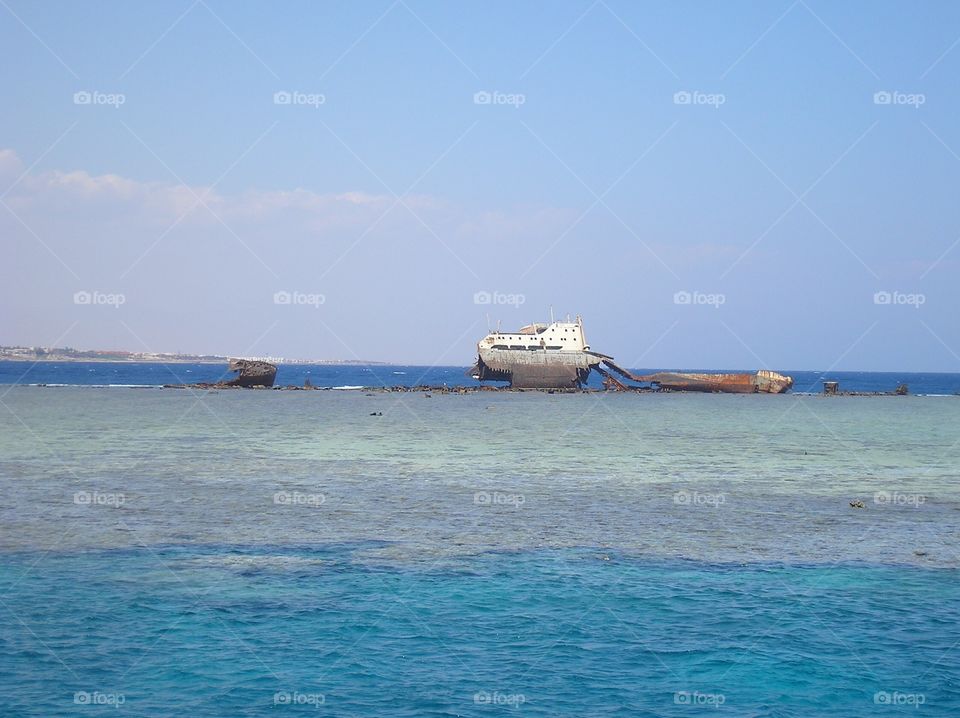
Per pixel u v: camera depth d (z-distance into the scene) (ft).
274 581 85.61
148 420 319.27
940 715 57.88
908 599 81.76
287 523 115.75
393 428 292.61
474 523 116.98
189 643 67.87
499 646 68.54
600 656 66.69
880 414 408.87
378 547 101.60
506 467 183.01
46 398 476.95
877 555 100.12
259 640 68.90
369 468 179.22
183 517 119.34
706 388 619.26
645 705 58.54
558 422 329.93
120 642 67.97
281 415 357.82
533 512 126.00
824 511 129.59
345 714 56.44
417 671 63.31
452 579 87.15
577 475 170.30
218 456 200.03
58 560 93.40
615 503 135.03
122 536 106.22
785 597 82.07
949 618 76.23
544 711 57.41
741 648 68.74
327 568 91.15
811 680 62.90
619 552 100.22
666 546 103.71
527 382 586.45
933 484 162.61
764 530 114.11
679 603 79.87
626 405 469.57
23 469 172.14
